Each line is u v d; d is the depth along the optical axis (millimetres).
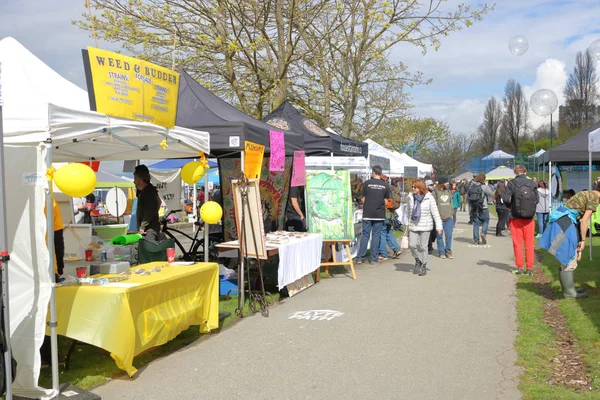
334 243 10133
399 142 31781
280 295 8359
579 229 7863
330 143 10742
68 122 4340
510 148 75812
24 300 4215
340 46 17953
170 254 6453
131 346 4668
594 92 58031
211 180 26750
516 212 9898
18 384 4168
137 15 14812
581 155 15148
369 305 7652
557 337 5969
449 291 8594
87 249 6473
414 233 10234
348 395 4375
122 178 18688
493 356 5301
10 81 5242
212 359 5336
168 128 5953
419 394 4367
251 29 15461
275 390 4504
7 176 4211
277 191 10281
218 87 16672
